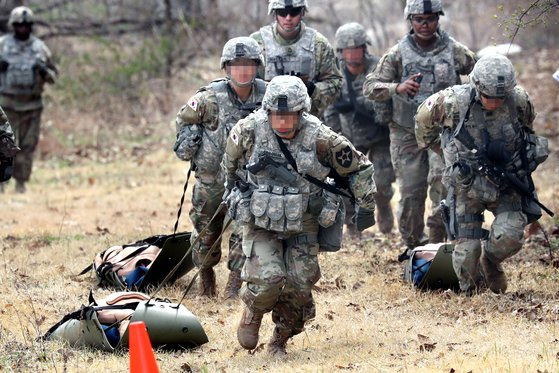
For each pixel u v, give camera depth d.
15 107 61.94
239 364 26.45
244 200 25.47
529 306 31.17
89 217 53.03
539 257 39.09
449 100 30.77
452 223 31.91
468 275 31.94
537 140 30.97
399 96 38.59
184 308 28.45
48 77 62.72
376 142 44.50
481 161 30.59
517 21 35.38
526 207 31.52
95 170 71.88
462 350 26.94
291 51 37.00
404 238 40.06
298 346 28.53
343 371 25.11
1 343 28.92
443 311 31.69
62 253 42.69
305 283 25.92
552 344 27.00
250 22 93.88
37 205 57.78
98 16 93.56
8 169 35.88
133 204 57.28
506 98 30.48
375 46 105.94
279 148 25.22
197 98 32.03
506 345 27.17
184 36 92.06
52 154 78.06
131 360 21.95
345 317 31.72
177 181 66.06
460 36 108.81
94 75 87.25
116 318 28.91
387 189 45.41
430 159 38.25
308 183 25.50
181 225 50.12
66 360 26.64
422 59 38.25
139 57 88.69
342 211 26.17
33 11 92.69
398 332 29.56
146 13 94.00
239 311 32.69
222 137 32.09
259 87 32.06
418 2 37.41
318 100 37.09
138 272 36.00
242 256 29.16
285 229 25.14
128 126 83.69
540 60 96.50
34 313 31.20
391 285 35.25
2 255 42.50
